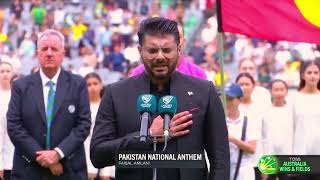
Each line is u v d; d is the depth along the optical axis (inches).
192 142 295.3
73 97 441.1
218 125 299.1
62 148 431.5
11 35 1584.6
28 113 435.5
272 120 560.7
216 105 301.0
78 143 436.1
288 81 1144.2
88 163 567.8
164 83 300.5
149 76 301.1
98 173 575.5
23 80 442.3
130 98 301.0
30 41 1417.3
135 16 1667.1
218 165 295.7
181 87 299.9
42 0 1673.2
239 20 432.1
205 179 298.8
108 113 302.7
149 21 292.4
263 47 1387.8
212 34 1445.6
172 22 293.4
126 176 296.4
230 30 433.1
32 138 434.9
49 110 438.3
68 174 435.5
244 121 540.7
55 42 438.6
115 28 1555.1
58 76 443.2
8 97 548.4
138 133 293.0
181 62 426.3
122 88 303.3
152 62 291.4
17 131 434.0
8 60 580.1
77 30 1531.7
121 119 299.7
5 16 1635.1
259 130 549.6
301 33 425.7
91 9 1669.5
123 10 1668.3
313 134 545.0
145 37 291.4
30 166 432.1
